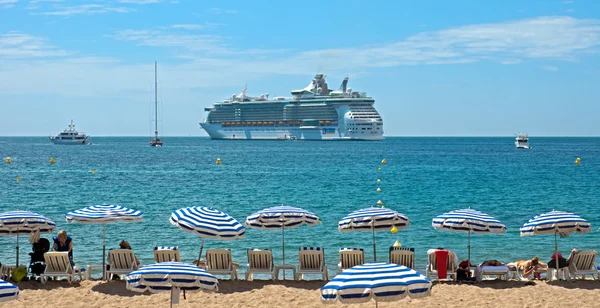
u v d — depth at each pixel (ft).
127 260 54.95
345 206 126.72
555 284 54.39
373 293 32.14
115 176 216.74
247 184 183.83
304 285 54.24
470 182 191.83
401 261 55.93
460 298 49.24
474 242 83.30
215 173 237.66
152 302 47.85
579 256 55.57
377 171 254.06
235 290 52.11
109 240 82.89
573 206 126.93
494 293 50.83
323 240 84.58
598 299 48.70
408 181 196.85
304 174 233.35
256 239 84.89
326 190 163.84
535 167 285.02
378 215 56.29
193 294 50.42
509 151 542.57
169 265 36.96
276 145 644.27
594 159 374.02
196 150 522.47
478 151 538.06
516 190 162.91
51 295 49.73
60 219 103.65
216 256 55.57
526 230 54.24
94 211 55.31
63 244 56.18
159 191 158.81
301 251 56.39
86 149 557.74
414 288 32.48
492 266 56.90
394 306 47.09
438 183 188.24
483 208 123.44
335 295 32.50
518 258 74.18
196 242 82.28
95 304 47.32
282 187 172.65
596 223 104.42
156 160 349.41
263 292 51.21
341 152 480.23
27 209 119.03
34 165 291.17
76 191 157.38
